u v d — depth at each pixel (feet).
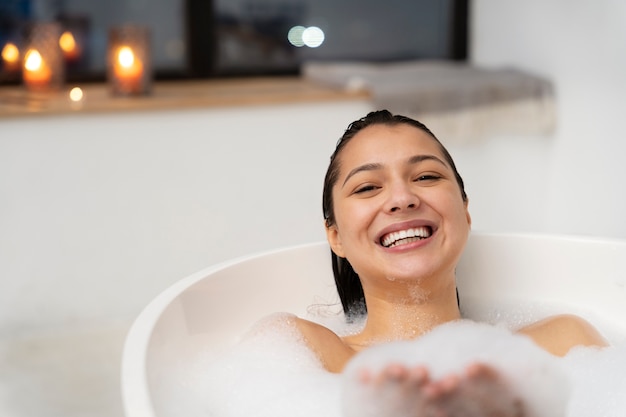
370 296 3.90
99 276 7.24
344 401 2.45
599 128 7.59
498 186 8.08
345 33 8.91
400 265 3.63
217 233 7.47
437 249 3.67
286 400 3.37
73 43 8.16
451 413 2.33
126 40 7.30
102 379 6.31
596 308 4.50
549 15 8.00
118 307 7.34
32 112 6.79
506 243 4.66
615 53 7.35
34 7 8.02
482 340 2.60
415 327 3.84
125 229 7.23
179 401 3.37
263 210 7.55
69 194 7.04
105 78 8.27
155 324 3.41
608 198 7.58
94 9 8.20
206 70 8.57
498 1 8.71
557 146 8.06
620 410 3.29
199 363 3.75
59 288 7.17
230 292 4.19
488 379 2.29
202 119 7.24
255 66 8.75
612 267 4.48
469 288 4.65
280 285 4.44
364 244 3.72
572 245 4.58
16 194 6.93
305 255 4.54
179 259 7.41
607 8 7.39
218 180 7.39
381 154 3.74
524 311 4.55
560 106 7.96
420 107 7.54
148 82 7.43
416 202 3.63
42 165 6.93
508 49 8.61
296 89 7.87
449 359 2.44
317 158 7.60
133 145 7.11
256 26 8.67
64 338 7.02
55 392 6.09
